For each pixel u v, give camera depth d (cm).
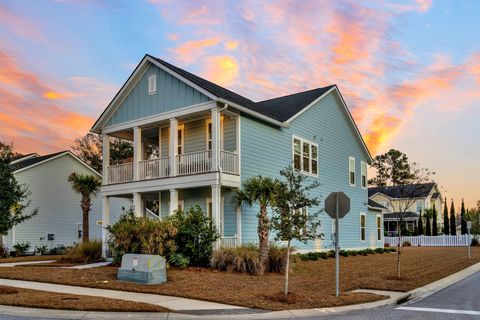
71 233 3206
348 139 2867
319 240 2420
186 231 1630
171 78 1938
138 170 2011
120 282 1281
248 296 1078
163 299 1052
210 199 1978
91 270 1563
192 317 866
